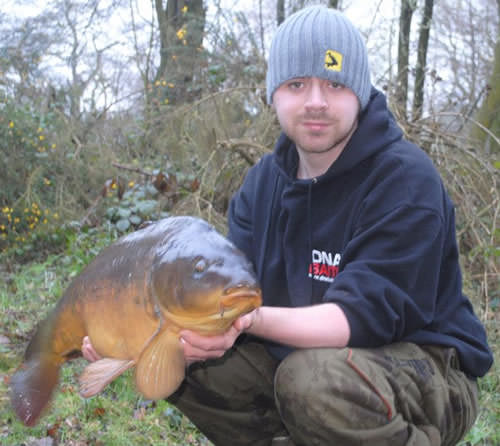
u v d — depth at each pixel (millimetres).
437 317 1759
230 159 4711
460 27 10609
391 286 1596
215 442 2012
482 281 3908
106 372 1454
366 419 1540
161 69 8609
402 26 8477
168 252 1448
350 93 1797
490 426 2539
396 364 1604
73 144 6227
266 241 2016
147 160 6105
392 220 1650
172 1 9703
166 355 1454
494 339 3340
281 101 1840
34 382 1788
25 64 7957
